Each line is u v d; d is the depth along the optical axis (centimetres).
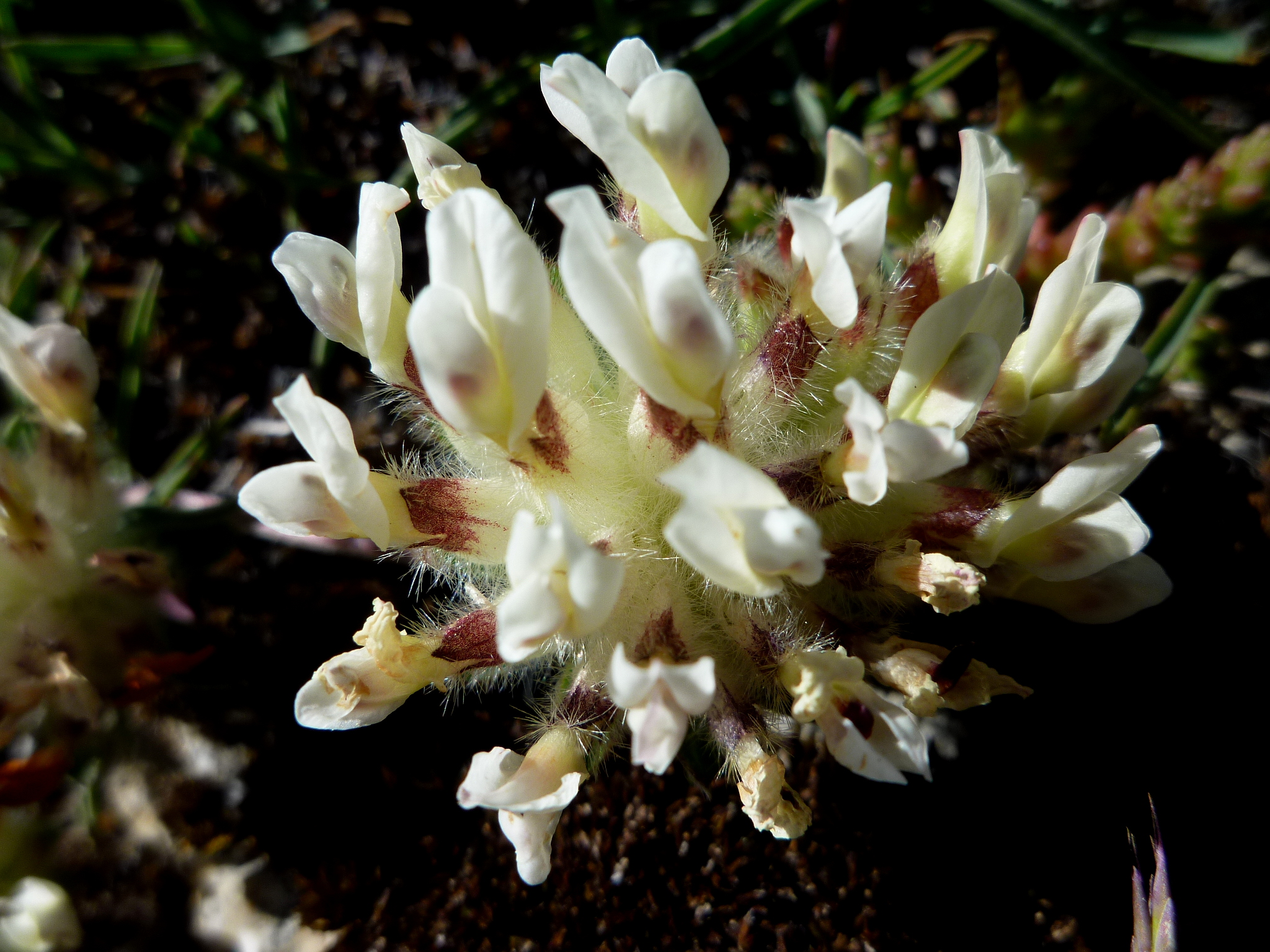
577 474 5
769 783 5
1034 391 5
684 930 6
